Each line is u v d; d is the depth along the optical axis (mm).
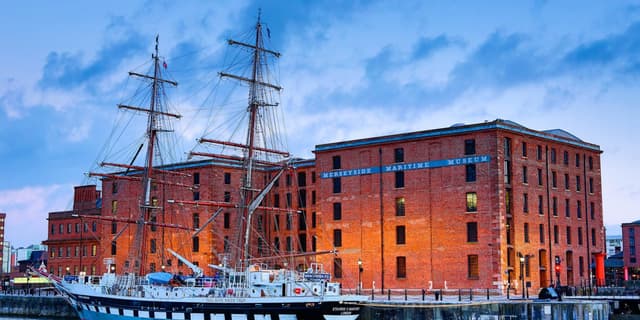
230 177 118250
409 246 94062
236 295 71938
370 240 97562
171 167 121625
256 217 119125
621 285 106500
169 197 121000
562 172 100875
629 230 137125
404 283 93750
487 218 88625
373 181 98375
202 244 115438
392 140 97062
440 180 92812
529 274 91812
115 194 129625
